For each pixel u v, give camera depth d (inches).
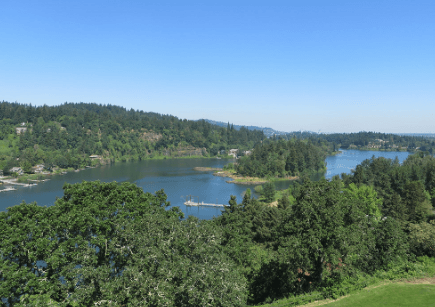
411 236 1514.5
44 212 1132.5
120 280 940.0
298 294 1182.9
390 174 4498.0
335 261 1078.4
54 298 978.1
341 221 1185.4
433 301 987.3
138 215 1298.0
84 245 1040.8
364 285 1133.1
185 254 1079.0
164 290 885.8
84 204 1245.7
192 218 1352.1
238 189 6820.9
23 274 922.1
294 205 1305.4
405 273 1230.9
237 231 1784.0
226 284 936.3
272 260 1390.3
